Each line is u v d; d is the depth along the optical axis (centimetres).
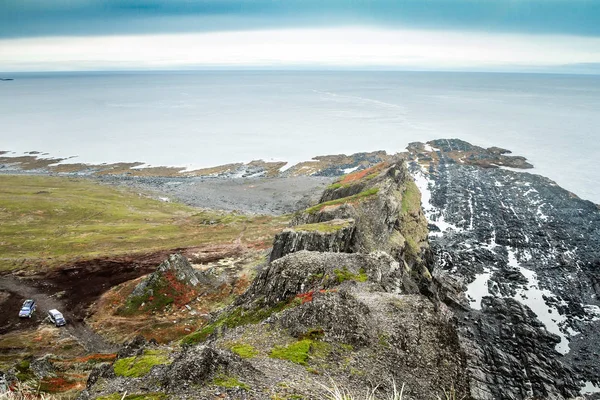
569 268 10344
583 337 7831
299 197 17788
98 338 6869
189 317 7512
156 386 2448
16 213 14138
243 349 3353
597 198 15388
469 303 8994
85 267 9725
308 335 3612
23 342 6631
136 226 13538
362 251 7769
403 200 11119
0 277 9150
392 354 3528
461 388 3397
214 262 10219
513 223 13188
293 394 2481
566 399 6134
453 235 12631
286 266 5562
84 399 2539
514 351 7269
